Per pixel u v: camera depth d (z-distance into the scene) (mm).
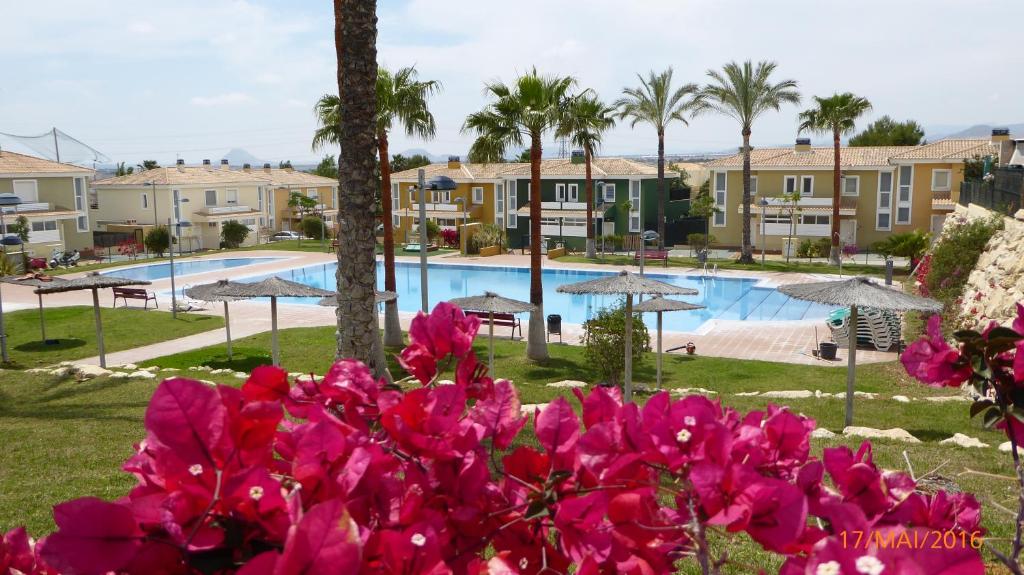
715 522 1266
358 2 8992
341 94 9219
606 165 47625
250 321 22844
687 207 54156
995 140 37781
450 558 1479
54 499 7512
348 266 9367
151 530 1229
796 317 24484
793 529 1223
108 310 24375
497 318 22281
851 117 34688
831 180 42000
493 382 2020
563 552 1461
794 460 1594
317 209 63250
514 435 1684
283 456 1584
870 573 924
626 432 1459
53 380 14664
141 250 51062
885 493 1508
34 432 10555
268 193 60188
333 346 18578
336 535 971
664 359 17703
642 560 1403
